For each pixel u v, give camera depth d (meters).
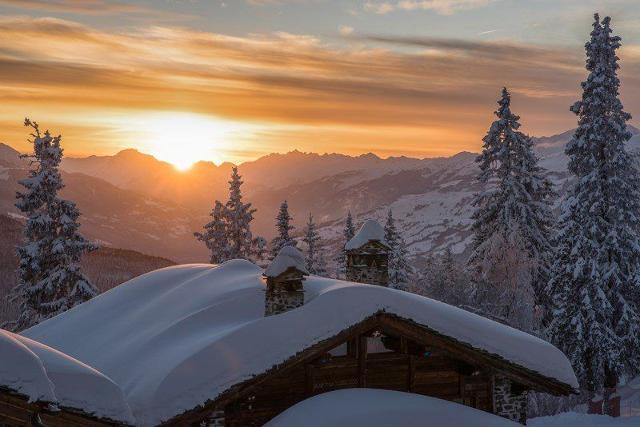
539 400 43.31
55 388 11.27
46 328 24.84
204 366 16.22
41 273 36.34
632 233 37.31
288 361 17.16
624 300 37.03
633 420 34.25
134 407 15.66
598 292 36.50
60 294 36.44
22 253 35.81
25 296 36.00
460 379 20.03
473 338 19.27
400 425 17.61
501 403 20.42
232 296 21.09
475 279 42.88
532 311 41.47
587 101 37.34
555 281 38.78
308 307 17.75
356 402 18.05
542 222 41.84
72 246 36.19
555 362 19.92
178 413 15.63
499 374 20.38
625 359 37.53
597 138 36.72
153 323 21.23
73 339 22.77
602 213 37.53
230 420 17.41
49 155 36.34
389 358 19.56
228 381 16.27
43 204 36.47
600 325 36.72
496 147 41.72
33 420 10.88
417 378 19.72
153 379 16.28
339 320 17.83
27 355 10.66
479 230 42.97
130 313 23.42
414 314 18.77
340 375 18.91
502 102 41.75
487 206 42.06
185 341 18.47
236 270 25.09
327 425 17.02
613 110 37.38
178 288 23.78
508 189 40.75
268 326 17.19
